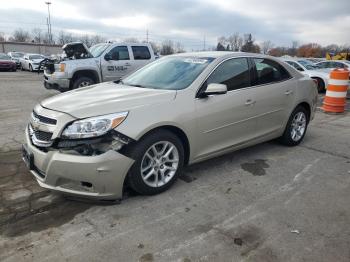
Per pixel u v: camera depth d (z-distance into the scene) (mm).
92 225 3188
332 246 2902
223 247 2879
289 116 5355
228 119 4309
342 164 4887
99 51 11398
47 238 2984
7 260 2691
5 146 5441
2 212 3393
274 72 5137
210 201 3682
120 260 2707
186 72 4340
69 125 3291
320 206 3611
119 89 4219
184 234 3061
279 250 2846
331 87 8852
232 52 4750
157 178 3754
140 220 3281
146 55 12000
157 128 3629
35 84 16141
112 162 3270
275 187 4070
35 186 3971
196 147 4035
